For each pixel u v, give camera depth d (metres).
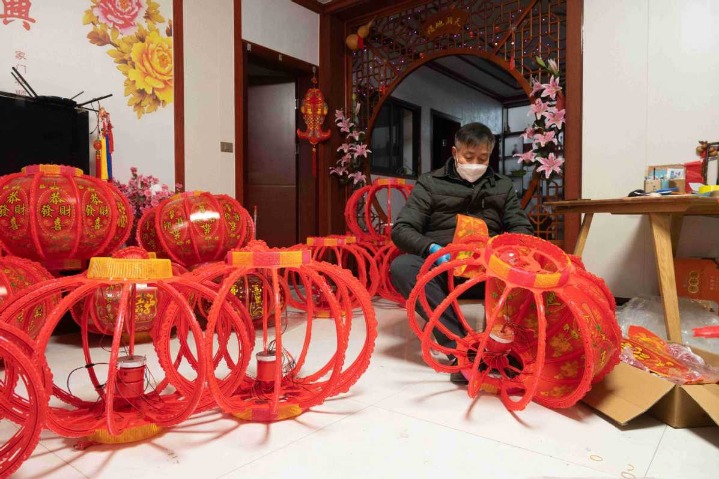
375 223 4.86
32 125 2.44
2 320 0.92
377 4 4.43
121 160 3.10
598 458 1.05
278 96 4.56
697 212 2.35
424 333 1.41
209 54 3.63
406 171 5.50
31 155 2.44
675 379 1.32
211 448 1.08
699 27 2.77
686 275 2.58
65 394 1.21
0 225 1.91
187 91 3.48
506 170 7.39
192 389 1.24
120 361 1.15
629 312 2.39
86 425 1.07
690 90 2.80
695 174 2.62
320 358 1.86
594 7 3.13
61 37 2.80
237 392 1.34
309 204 4.55
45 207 1.94
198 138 3.56
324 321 2.70
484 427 1.21
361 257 2.89
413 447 1.10
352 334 2.34
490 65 5.94
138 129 3.19
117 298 2.05
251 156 4.51
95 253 2.14
